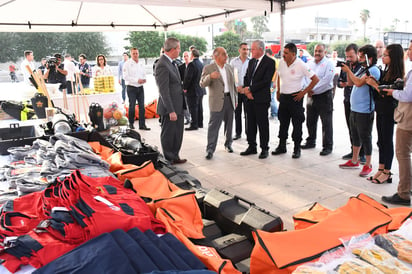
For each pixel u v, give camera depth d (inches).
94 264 56.6
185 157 211.8
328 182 163.8
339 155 207.3
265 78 195.0
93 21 315.9
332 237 66.8
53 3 255.6
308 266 58.4
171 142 194.2
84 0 170.6
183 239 75.2
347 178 168.1
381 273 55.5
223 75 203.3
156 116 352.8
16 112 204.4
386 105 148.9
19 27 290.4
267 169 185.5
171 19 319.0
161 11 287.4
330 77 202.5
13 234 67.4
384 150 156.9
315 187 158.1
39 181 93.4
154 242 67.4
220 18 273.0
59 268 56.3
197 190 113.1
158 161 141.1
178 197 93.8
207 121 331.0
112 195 82.9
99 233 66.6
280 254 62.2
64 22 307.1
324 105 205.6
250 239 86.7
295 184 162.7
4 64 1391.5
